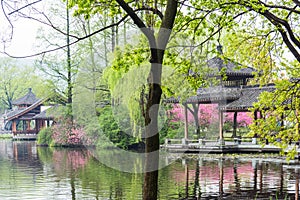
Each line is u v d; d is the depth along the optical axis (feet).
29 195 43.34
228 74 91.61
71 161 75.46
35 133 178.60
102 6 19.19
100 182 50.03
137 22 16.65
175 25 22.61
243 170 60.59
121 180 50.98
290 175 55.47
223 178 52.90
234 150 84.79
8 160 81.25
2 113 234.79
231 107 89.56
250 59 30.60
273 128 27.40
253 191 43.88
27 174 59.41
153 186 16.55
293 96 28.73
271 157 78.18
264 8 23.82
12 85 226.99
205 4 23.81
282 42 30.42
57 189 46.34
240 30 29.60
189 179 51.78
